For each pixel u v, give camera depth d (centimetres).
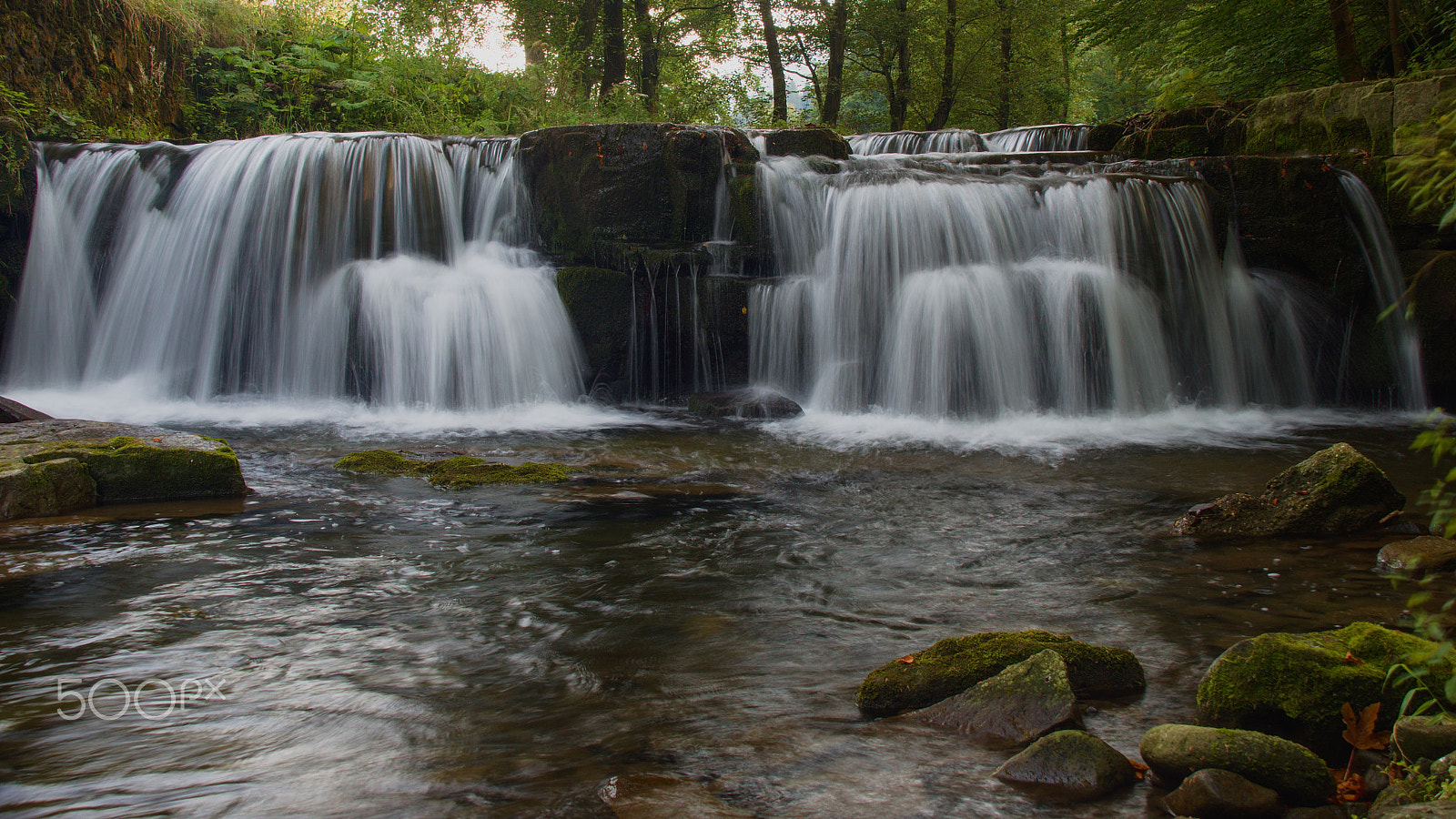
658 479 704
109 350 1183
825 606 416
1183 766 250
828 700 316
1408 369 1114
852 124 3566
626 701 315
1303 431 947
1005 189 1085
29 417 771
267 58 1805
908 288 1041
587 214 1138
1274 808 232
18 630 381
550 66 2183
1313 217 1126
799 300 1091
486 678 335
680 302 1115
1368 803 236
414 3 2170
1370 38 1480
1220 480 697
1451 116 226
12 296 1207
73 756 274
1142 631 379
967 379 1017
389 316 1078
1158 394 1055
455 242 1216
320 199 1152
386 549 508
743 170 1141
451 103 1850
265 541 522
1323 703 271
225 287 1149
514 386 1077
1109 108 4306
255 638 375
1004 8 3170
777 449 837
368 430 939
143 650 362
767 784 255
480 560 487
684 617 402
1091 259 1068
